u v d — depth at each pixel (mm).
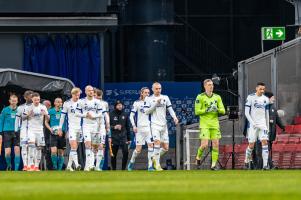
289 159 51344
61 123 48250
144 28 62062
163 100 48844
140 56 62219
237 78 56375
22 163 52094
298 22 58750
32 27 57844
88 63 58750
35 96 49688
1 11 58000
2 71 52531
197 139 53219
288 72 55688
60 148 52125
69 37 58656
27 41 58219
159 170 47156
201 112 47969
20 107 49844
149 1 61906
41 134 50000
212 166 48375
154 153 48844
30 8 58219
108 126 48531
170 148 57688
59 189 25609
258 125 47438
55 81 53344
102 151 48344
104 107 48188
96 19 57906
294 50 55844
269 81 55375
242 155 52344
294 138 52219
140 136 49500
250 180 30172
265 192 24141
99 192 24375
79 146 50906
